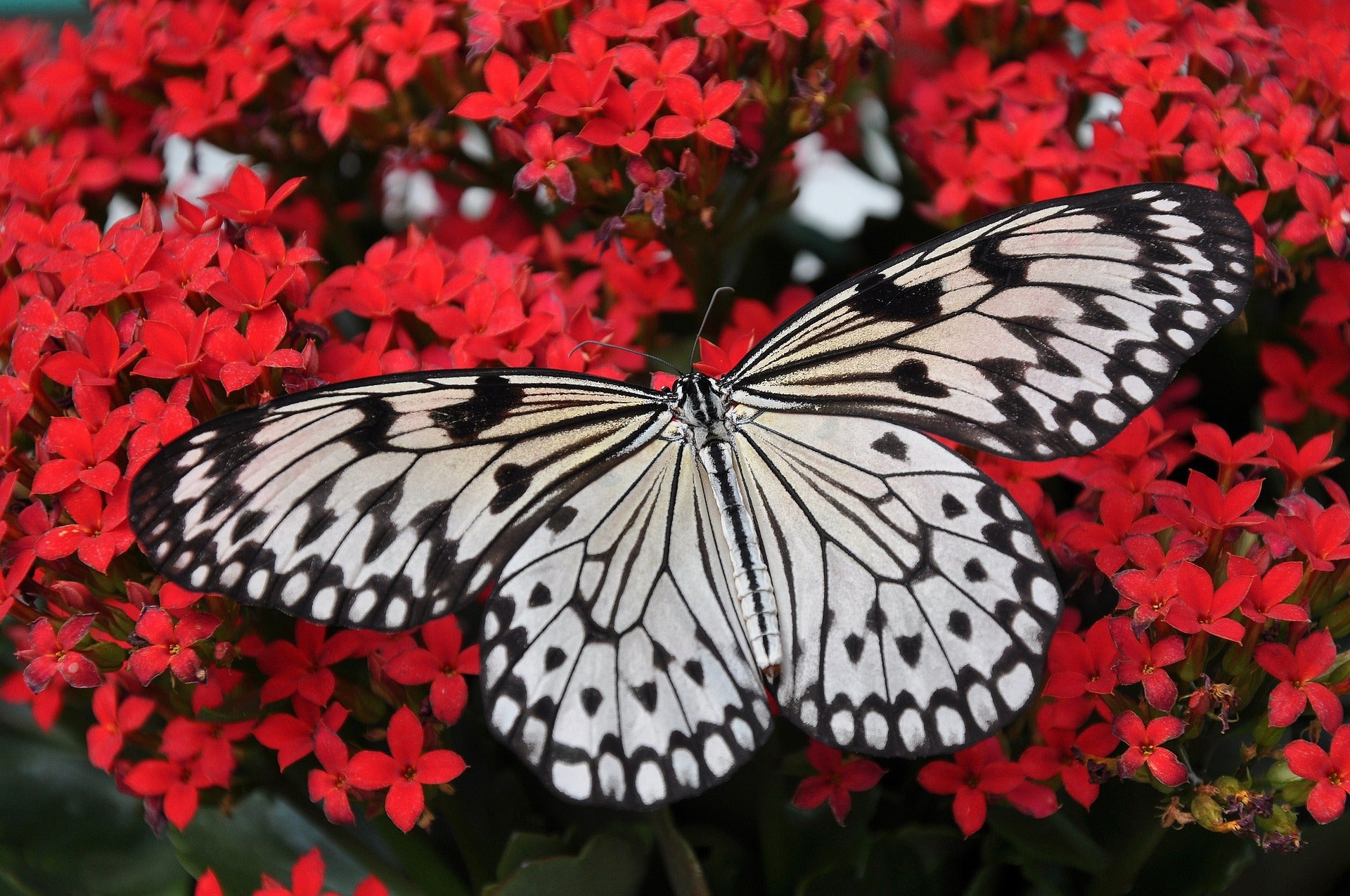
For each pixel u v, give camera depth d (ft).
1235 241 1.42
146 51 1.67
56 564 1.49
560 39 1.59
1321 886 1.60
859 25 1.59
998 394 1.45
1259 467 1.53
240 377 1.48
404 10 1.62
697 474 1.49
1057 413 1.44
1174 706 1.48
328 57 1.65
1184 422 1.62
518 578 1.46
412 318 1.57
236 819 1.62
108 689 1.54
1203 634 1.47
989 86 1.67
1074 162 1.60
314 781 1.49
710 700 1.47
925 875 1.60
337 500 1.43
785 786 1.60
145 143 1.70
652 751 1.46
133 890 1.62
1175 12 1.61
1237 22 1.61
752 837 1.64
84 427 1.47
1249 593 1.47
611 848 1.56
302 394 1.42
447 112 1.64
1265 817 1.47
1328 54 1.58
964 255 1.45
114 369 1.49
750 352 1.49
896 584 1.47
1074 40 1.73
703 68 1.57
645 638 1.47
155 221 1.54
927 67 1.79
